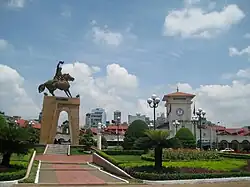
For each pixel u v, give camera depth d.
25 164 25.95
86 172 27.92
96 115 147.25
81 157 39.84
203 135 74.62
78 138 51.81
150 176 21.94
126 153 38.88
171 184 21.58
